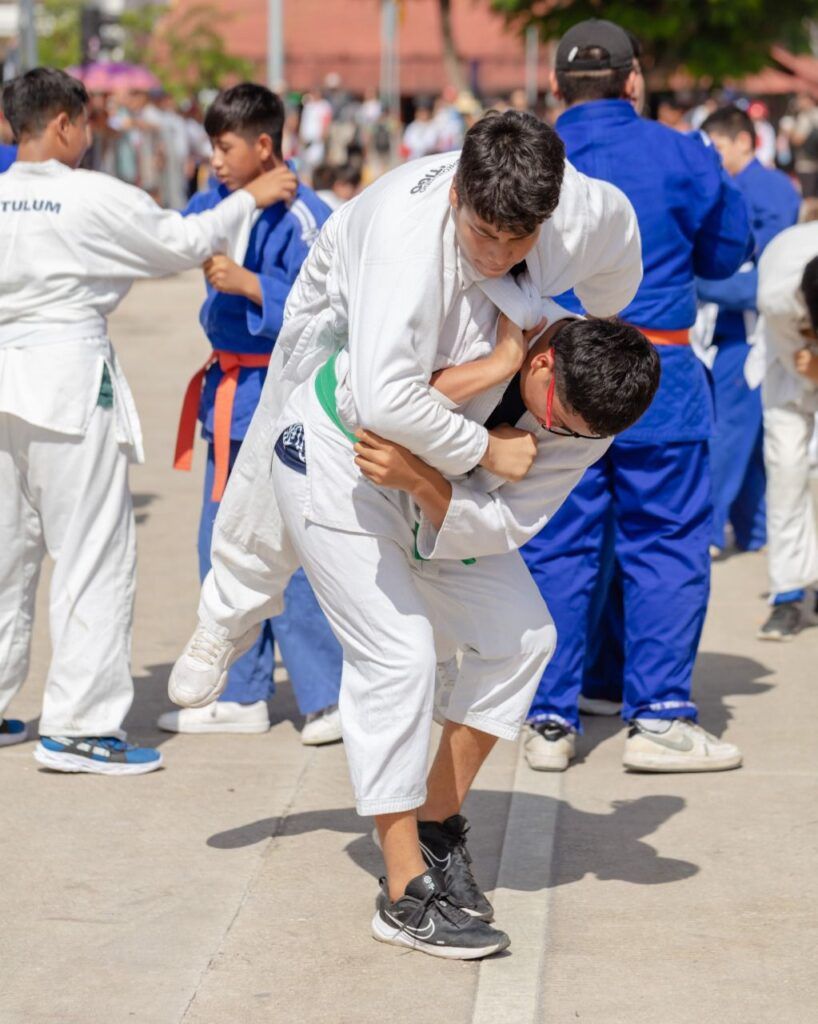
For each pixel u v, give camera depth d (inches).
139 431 183.2
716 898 150.2
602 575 199.9
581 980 133.9
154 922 143.9
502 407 133.6
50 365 176.2
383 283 124.6
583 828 168.1
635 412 128.7
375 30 1651.1
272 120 189.5
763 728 201.2
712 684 220.8
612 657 208.2
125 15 1282.0
